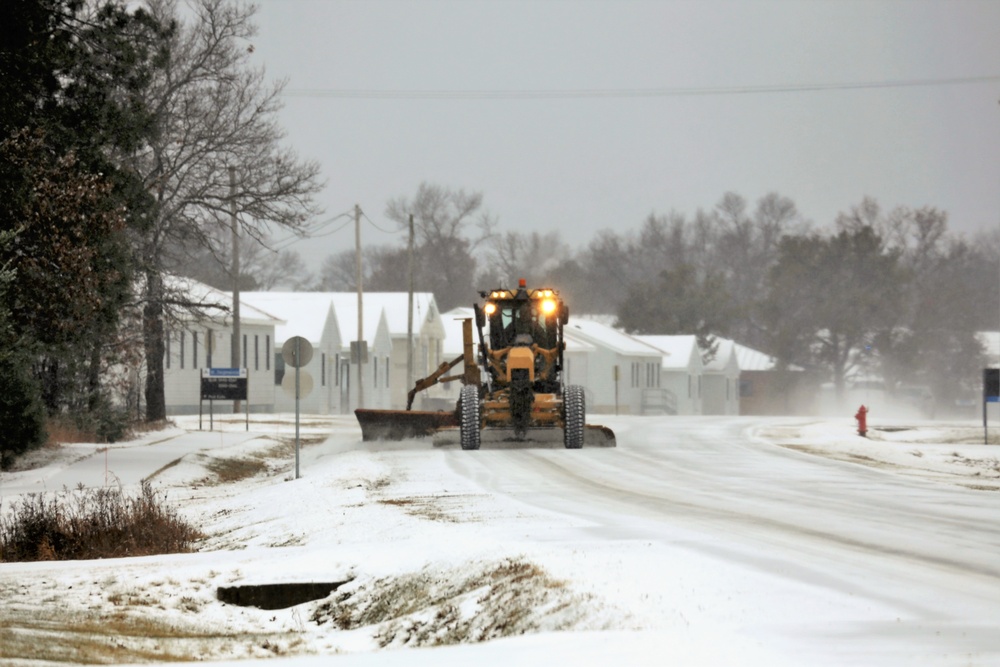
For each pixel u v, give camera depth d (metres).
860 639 22.00
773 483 55.94
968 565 30.91
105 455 80.38
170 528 44.94
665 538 34.94
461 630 27.00
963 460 87.50
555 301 80.25
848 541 35.22
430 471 62.16
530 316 79.75
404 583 31.36
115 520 44.25
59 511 45.75
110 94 76.56
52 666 24.08
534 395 77.19
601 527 38.03
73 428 91.25
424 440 86.38
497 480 57.09
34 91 67.12
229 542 44.72
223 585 33.69
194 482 72.56
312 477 61.88
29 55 65.31
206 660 25.83
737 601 25.41
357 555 35.19
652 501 47.34
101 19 73.62
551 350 80.06
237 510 54.06
